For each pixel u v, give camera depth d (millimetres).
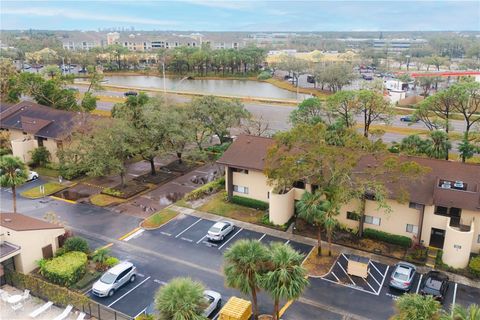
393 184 38406
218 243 39406
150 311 29188
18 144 58594
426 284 31375
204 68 183000
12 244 34156
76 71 181875
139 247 38719
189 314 22406
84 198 49281
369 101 60156
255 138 48781
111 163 48250
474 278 33812
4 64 91438
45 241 35625
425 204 36406
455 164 39250
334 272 34688
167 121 53375
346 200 35281
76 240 36750
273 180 40062
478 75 137875
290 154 39906
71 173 52188
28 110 66062
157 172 57219
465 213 36344
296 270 25141
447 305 30594
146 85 148250
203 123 60656
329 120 63750
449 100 57875
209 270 35156
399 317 23266
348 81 129750
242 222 43406
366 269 33469
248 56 177250
